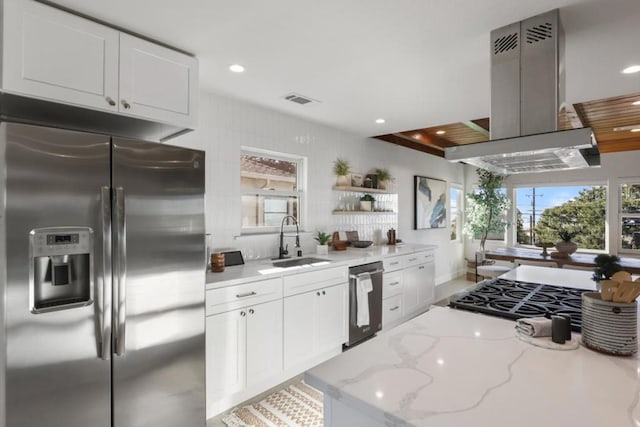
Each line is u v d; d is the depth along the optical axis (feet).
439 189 20.93
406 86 8.93
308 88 9.11
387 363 3.78
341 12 5.62
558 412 2.84
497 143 5.57
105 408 5.32
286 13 5.65
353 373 3.55
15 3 4.90
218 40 6.52
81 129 7.54
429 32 6.24
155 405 5.92
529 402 3.00
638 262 13.08
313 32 6.26
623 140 18.07
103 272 5.24
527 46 5.78
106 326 5.27
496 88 6.06
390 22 5.90
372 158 15.64
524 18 5.74
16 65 4.91
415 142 18.28
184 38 6.44
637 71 7.86
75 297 5.17
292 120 11.84
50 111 6.30
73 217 4.99
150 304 5.82
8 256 4.50
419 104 10.37
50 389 4.81
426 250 15.11
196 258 6.48
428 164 20.07
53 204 4.83
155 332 5.89
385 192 15.72
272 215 11.48
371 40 6.53
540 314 5.38
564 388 3.24
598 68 7.68
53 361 4.83
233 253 9.78
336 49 6.91
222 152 9.80
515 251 16.37
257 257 10.80
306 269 9.53
